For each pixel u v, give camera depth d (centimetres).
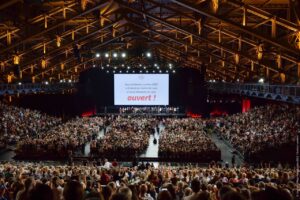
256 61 3481
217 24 4241
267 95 3628
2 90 4006
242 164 3484
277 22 2714
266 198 403
